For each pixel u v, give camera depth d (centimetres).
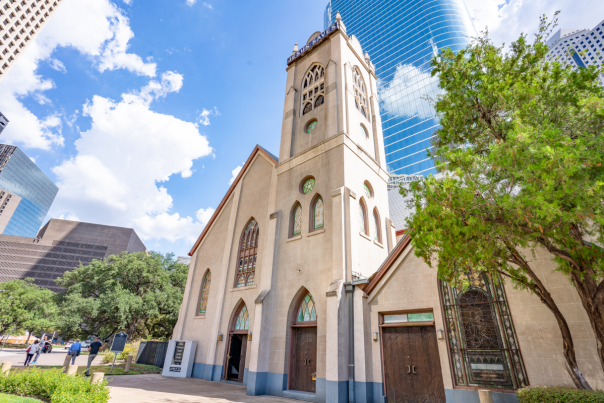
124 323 3528
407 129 7562
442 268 824
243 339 1777
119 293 3562
